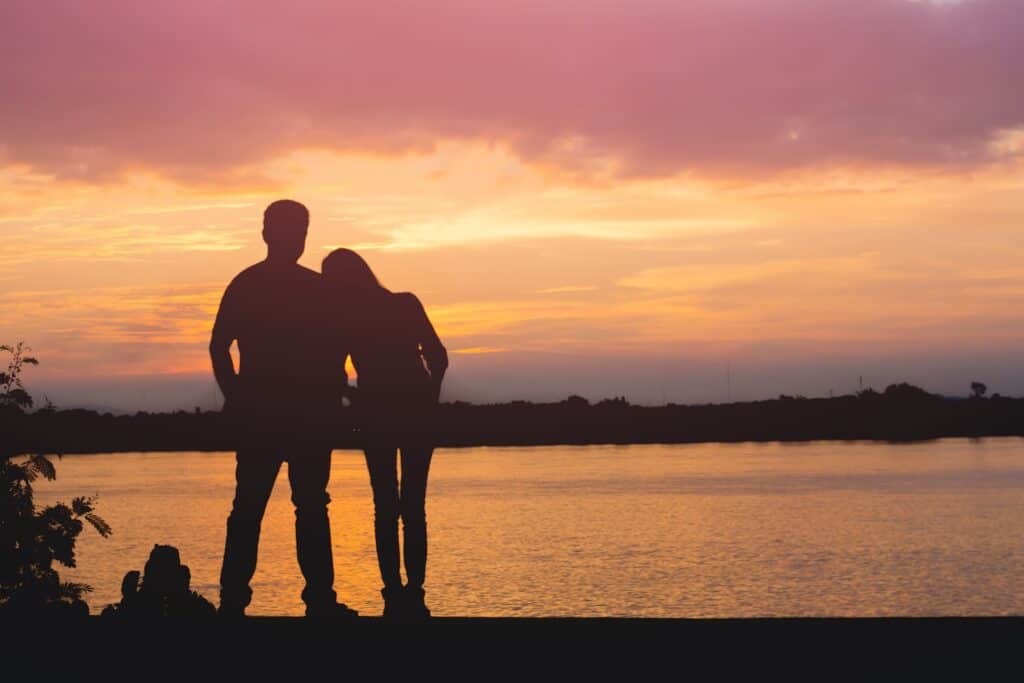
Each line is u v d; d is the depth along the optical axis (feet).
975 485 422.00
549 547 236.02
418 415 19.06
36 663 17.31
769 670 16.14
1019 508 320.91
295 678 16.15
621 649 16.99
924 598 176.45
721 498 364.17
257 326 18.65
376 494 19.07
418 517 19.08
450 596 170.40
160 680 16.46
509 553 224.53
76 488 400.47
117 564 192.34
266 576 180.04
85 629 18.20
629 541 246.88
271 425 18.57
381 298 19.13
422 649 17.15
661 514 309.22
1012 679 15.56
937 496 367.66
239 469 18.78
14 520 25.94
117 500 336.70
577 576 193.06
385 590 19.02
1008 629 17.47
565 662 16.52
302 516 19.25
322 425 18.93
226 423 18.72
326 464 19.25
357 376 19.21
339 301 19.02
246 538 18.83
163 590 18.83
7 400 27.04
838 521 290.35
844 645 16.98
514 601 165.27
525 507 334.24
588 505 340.18
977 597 177.06
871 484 432.66
